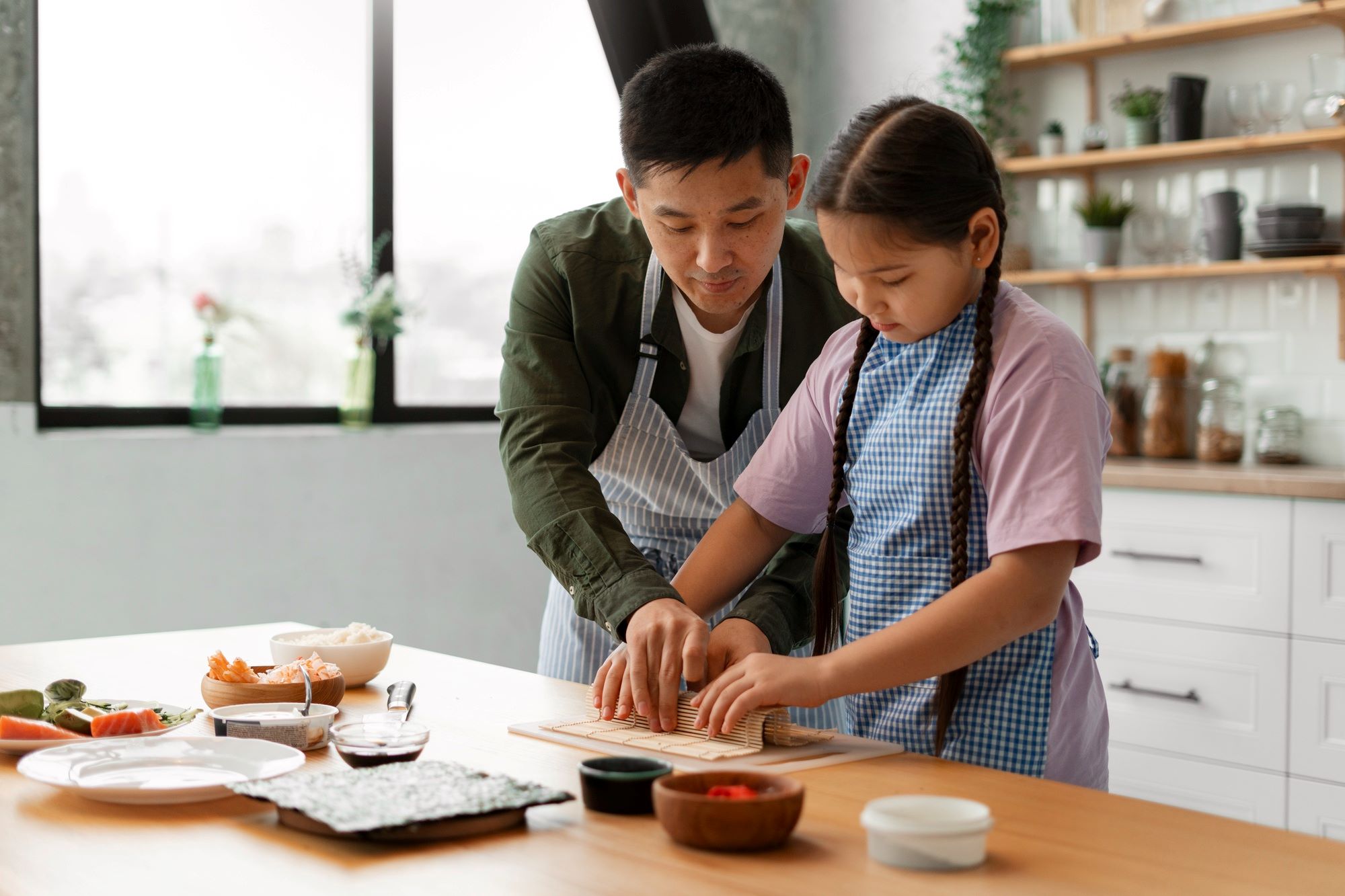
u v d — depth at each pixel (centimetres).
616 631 133
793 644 144
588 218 171
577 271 164
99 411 321
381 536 353
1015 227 389
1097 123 367
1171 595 299
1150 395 347
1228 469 315
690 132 130
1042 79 384
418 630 362
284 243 354
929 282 119
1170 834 91
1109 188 370
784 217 143
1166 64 360
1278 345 341
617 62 374
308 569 339
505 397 161
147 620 312
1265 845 88
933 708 125
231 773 103
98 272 323
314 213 358
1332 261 314
